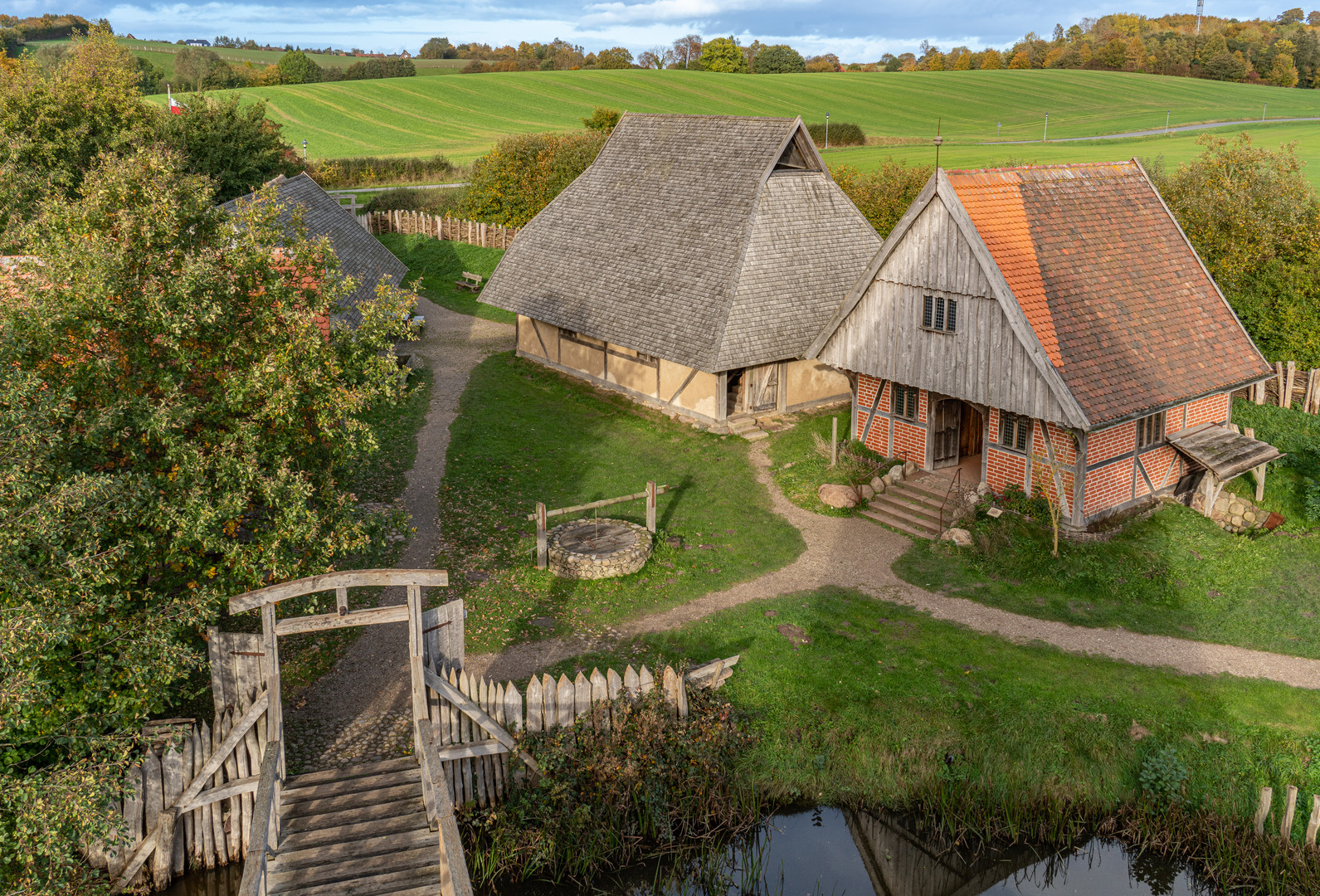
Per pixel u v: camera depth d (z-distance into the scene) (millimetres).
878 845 15273
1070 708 16344
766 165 30234
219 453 14219
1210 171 32719
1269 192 30781
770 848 15070
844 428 29172
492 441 28797
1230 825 14461
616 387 33219
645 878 14562
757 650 18141
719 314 28328
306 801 14148
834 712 16438
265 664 13859
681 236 31234
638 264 31922
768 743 16031
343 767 14914
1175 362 22141
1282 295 29109
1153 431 22844
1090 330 21297
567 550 20875
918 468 25203
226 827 14016
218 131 52094
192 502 13469
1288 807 14094
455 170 74812
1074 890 14547
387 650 18000
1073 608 19594
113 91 49156
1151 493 23328
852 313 24734
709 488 25625
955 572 21094
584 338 34125
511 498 24781
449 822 12133
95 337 14500
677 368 30406
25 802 11266
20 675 10938
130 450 13969
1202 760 15320
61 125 45781
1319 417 26875
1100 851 14930
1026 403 20703
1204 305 23922
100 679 12711
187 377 15328
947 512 23031
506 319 43844
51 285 14516
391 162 73188
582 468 26859
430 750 13562
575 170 51938
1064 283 21719
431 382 34531
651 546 21594
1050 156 74500
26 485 11500
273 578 16297
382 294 17094
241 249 15680
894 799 15500
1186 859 14586
